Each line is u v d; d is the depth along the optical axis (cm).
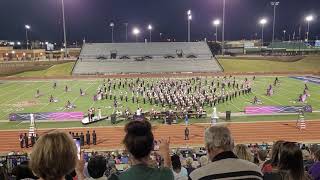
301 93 5506
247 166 398
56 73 8319
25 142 3109
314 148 784
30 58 10900
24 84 6994
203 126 3703
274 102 4831
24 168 516
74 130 3619
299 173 469
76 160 344
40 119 4072
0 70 8012
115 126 3750
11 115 4034
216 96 4875
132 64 8956
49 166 321
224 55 9988
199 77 7394
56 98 5344
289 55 9594
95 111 4416
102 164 475
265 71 8294
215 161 402
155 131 3534
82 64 8925
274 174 473
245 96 5312
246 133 3422
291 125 3678
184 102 4419
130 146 370
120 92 5697
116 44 10262
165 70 8569
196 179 395
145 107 4575
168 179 369
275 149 521
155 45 10200
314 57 9094
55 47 18688
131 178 361
